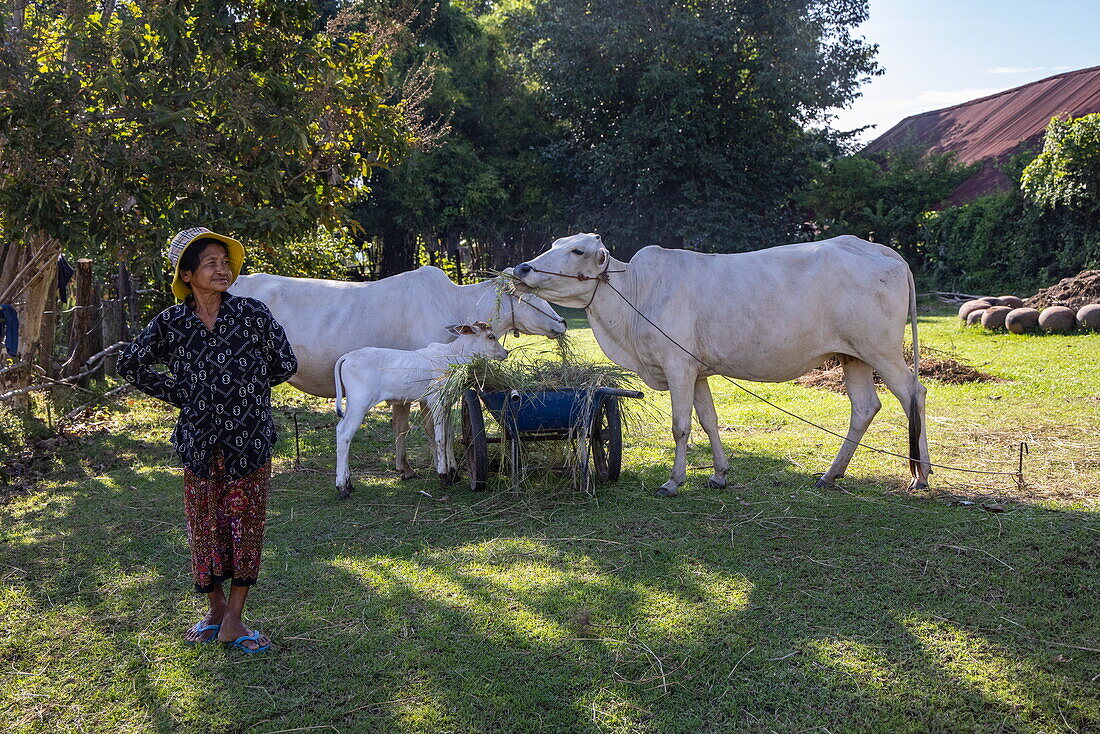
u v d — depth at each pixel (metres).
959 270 22.72
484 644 3.61
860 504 5.41
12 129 6.67
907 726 2.99
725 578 4.26
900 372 5.66
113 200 6.71
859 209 26.28
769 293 5.57
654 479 6.22
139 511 5.52
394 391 5.89
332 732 3.01
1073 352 11.12
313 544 4.87
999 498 5.43
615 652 3.52
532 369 6.06
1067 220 18.89
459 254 30.95
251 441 3.40
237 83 6.95
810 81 24.36
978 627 3.67
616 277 5.88
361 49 8.09
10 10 7.30
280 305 6.45
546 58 25.41
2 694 3.28
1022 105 28.20
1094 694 3.13
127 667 3.47
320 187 8.07
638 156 24.47
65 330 12.02
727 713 3.10
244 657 3.53
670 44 23.84
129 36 6.76
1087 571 4.17
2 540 4.98
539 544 4.81
